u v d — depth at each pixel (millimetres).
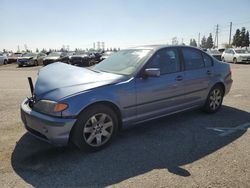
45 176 3178
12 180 3088
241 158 3578
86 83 3824
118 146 4031
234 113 5812
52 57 27250
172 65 4758
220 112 5891
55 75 3996
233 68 19406
